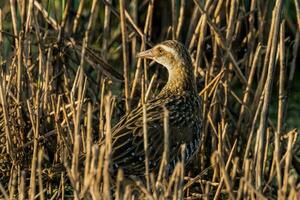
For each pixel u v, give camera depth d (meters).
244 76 14.22
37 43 13.97
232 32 13.61
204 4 14.23
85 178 9.86
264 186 12.41
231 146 13.71
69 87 13.74
